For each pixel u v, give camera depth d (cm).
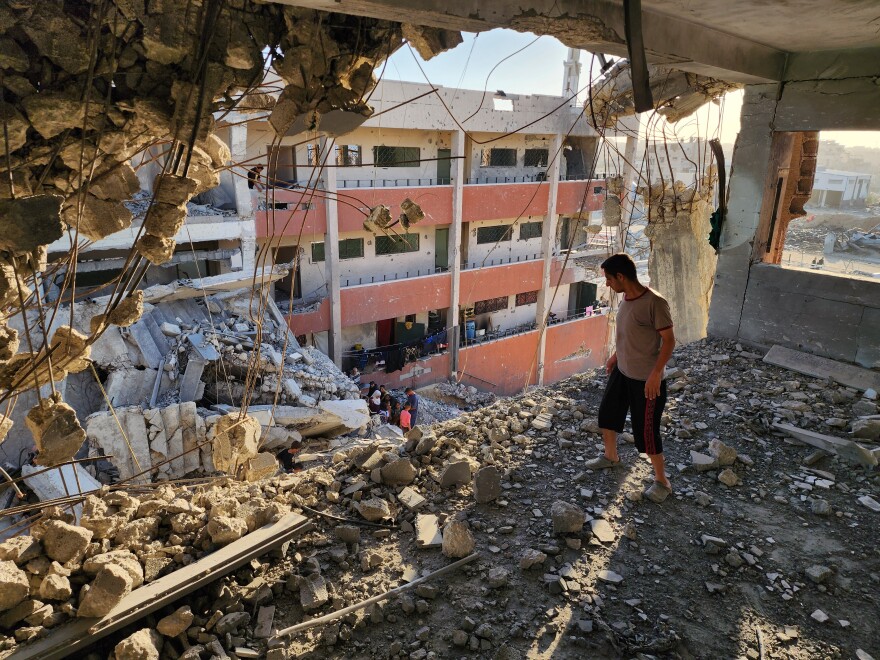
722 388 577
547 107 2352
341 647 277
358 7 284
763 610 308
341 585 316
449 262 2253
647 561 340
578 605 304
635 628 291
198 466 1074
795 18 434
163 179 278
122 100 280
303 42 304
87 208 295
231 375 1296
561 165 2606
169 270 1527
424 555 342
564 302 2869
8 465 964
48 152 278
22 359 290
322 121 327
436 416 1962
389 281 2109
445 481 411
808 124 598
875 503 397
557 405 554
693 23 455
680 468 440
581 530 364
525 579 322
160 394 1141
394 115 1906
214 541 314
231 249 1442
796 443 479
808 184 719
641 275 2653
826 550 354
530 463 447
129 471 1016
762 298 661
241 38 285
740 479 430
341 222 1942
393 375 2186
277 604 300
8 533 730
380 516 371
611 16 377
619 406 422
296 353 1462
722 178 688
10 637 242
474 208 2239
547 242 2522
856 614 306
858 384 559
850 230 2789
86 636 247
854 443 450
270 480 421
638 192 1044
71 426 304
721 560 344
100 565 276
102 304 1125
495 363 2473
